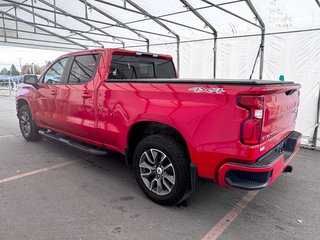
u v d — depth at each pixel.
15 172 3.75
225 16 6.97
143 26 9.35
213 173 2.36
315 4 5.38
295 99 3.05
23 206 2.77
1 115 9.19
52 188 3.24
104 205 2.84
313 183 3.51
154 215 2.65
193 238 2.29
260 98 2.06
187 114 2.42
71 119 3.88
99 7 8.48
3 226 2.41
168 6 7.29
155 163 2.83
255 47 6.96
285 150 3.02
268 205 2.91
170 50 9.48
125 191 3.20
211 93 2.25
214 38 7.84
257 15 6.30
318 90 5.80
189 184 2.64
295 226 2.50
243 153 2.13
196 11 6.99
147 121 2.84
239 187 2.24
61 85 4.06
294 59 6.16
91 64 3.58
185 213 2.71
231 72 7.59
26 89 5.10
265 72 6.76
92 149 3.67
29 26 12.59
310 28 5.84
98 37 12.09
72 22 10.74
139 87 2.84
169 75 4.39
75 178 3.57
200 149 2.38
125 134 3.06
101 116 3.34
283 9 5.87
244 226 2.49
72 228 2.40
